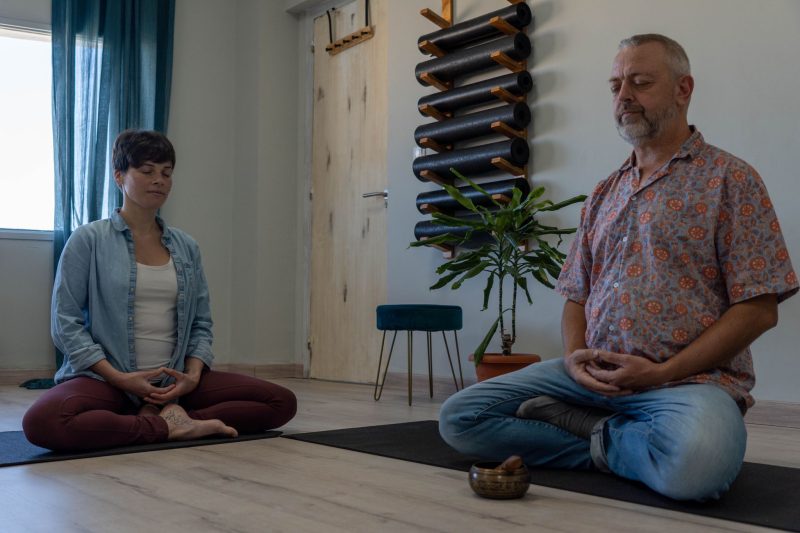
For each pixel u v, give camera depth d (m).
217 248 5.52
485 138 3.93
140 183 2.43
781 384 2.86
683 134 1.79
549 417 1.90
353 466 1.99
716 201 1.68
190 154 5.44
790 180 2.86
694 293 1.70
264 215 5.36
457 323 3.64
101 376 2.33
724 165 1.70
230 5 5.62
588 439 1.88
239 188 5.53
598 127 3.46
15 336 4.75
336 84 5.22
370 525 1.41
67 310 2.36
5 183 4.87
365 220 4.93
